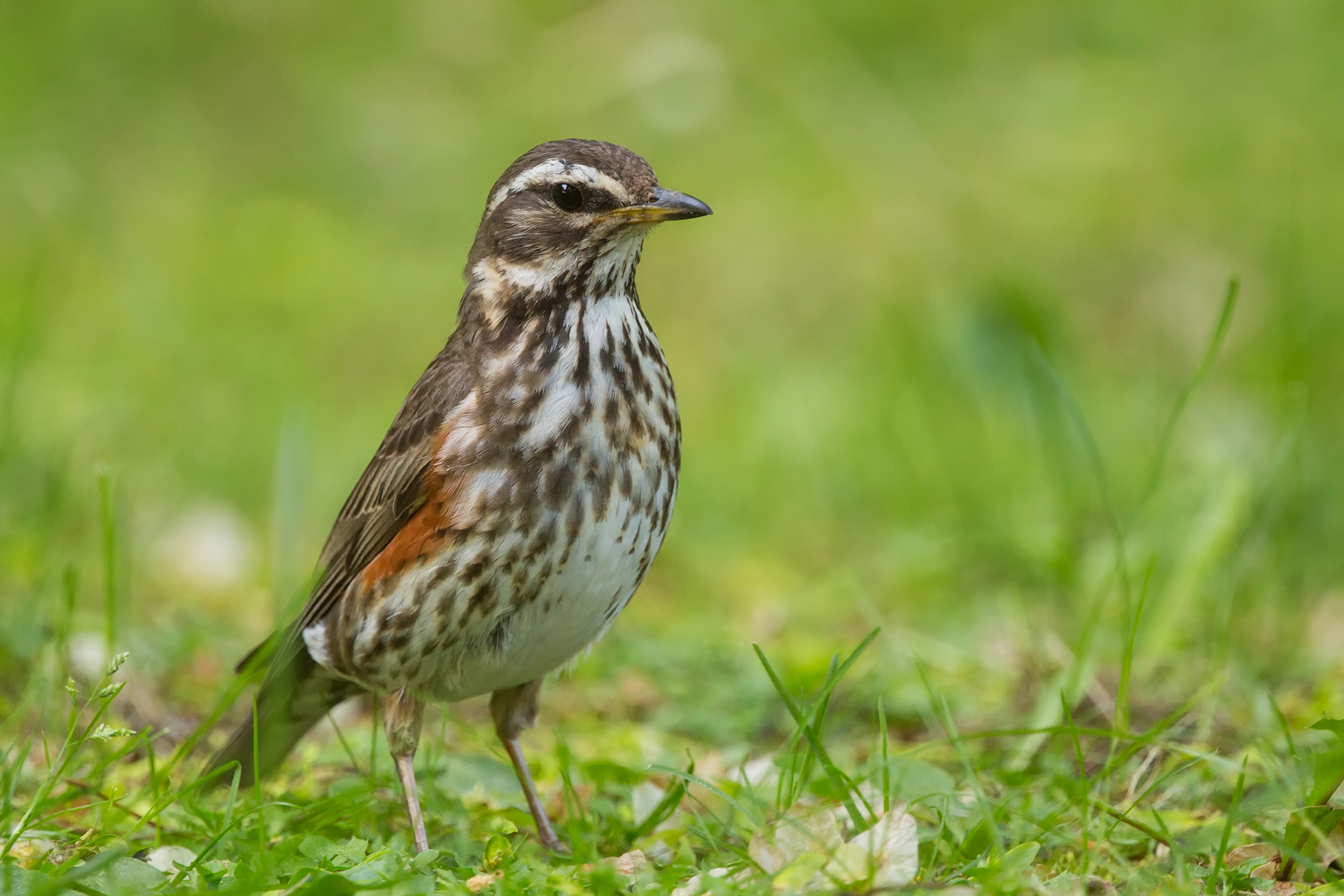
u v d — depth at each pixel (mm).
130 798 8242
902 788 8086
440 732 10211
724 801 8031
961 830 7746
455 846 7926
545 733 10273
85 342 18141
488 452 7902
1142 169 21797
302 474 10719
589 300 8289
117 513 12531
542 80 24250
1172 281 19562
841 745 9805
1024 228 20594
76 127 23828
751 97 23859
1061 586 11750
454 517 7910
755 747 10039
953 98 23875
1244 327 18562
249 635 11789
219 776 8570
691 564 14289
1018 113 23328
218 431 16438
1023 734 7719
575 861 7348
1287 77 23531
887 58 24797
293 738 9102
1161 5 25297
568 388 8016
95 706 9602
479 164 23312
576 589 8062
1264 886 6984
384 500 8242
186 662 10781
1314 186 21000
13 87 24000
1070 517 12898
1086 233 20469
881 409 15445
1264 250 19750
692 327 19828
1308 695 10047
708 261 20531
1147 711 9633
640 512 8164
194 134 24172
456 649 8109
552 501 7914
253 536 14430
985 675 10906
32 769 8547
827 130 22875
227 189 23062
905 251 20266
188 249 21219
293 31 26031
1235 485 10805
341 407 18094
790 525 15344
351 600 8305
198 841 7590
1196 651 10781
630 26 24531
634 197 8328
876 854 6711
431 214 22594
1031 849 6820
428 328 19844
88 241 20766
